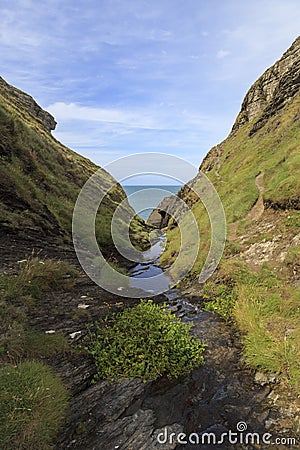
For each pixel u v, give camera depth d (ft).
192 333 28.45
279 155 69.56
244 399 19.76
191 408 18.93
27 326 23.85
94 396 19.03
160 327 26.86
